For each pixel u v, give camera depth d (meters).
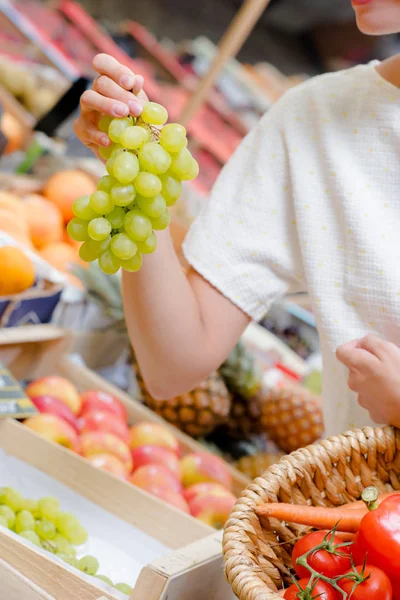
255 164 1.20
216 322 1.16
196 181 2.90
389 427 0.98
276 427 1.95
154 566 0.90
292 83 4.32
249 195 1.19
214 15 5.71
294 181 1.16
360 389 1.01
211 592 0.99
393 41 5.32
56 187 2.10
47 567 0.99
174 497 1.41
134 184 0.81
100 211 0.82
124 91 0.87
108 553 1.23
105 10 5.05
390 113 1.12
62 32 3.37
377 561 0.78
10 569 1.01
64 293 1.76
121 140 0.82
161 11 5.42
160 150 0.82
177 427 1.85
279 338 2.66
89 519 1.29
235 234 1.18
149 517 1.29
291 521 0.85
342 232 1.13
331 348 1.12
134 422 1.75
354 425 1.13
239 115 3.60
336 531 0.88
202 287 1.18
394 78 1.13
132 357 1.88
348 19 5.22
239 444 1.97
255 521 0.85
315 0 5.11
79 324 1.81
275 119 1.20
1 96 2.44
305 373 2.40
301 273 1.19
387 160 1.12
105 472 1.32
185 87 3.52
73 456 1.34
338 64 5.44
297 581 0.80
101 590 0.95
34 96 2.70
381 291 1.08
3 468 1.34
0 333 1.67
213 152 3.16
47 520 1.21
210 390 1.84
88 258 0.87
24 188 2.08
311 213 1.14
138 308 1.10
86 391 1.72
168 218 0.87
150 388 1.21
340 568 0.79
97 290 1.84
